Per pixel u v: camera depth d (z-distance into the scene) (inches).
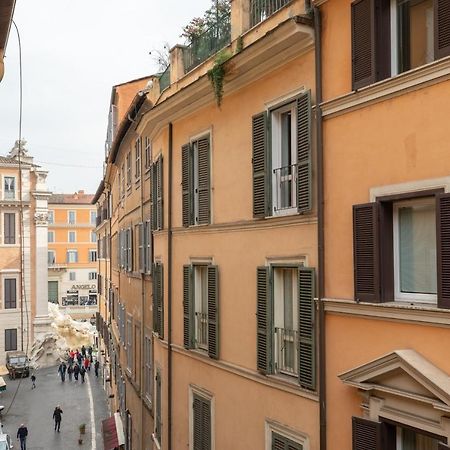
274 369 400.2
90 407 1465.3
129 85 1073.5
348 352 328.2
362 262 314.3
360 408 319.3
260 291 411.2
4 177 2038.6
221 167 475.8
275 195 403.2
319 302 347.9
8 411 1374.3
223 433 470.0
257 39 395.5
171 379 570.9
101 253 1990.7
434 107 279.3
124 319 1066.7
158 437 631.2
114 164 1221.7
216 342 474.3
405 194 293.0
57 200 3607.3
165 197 589.0
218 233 479.5
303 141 368.5
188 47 552.4
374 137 313.1
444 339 270.8
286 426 387.9
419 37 302.5
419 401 279.1
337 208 339.6
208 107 496.4
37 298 2073.1
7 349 2004.2
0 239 2021.4
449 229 267.0
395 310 294.4
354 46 323.9
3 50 335.3
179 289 554.6
